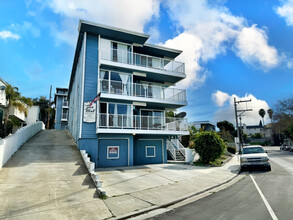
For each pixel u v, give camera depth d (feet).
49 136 67.21
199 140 55.42
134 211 19.62
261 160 43.93
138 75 57.36
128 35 55.16
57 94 134.51
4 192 23.00
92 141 48.32
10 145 37.83
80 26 50.78
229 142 136.56
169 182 32.30
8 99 67.56
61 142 56.90
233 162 63.05
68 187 26.22
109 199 23.04
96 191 25.48
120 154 50.98
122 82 52.31
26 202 20.94
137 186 29.22
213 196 25.07
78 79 60.59
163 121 62.75
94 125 49.21
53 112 159.22
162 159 58.65
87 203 21.57
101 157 48.96
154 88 64.34
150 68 57.47
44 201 21.48
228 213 18.52
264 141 253.03
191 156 57.52
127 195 24.73
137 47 61.67
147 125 56.85
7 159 35.76
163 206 21.48
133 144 55.57
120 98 51.47
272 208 19.33
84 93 50.01
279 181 32.37
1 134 63.82
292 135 146.10
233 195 25.05
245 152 48.73
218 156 53.62
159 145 59.16
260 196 23.85
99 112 50.96
